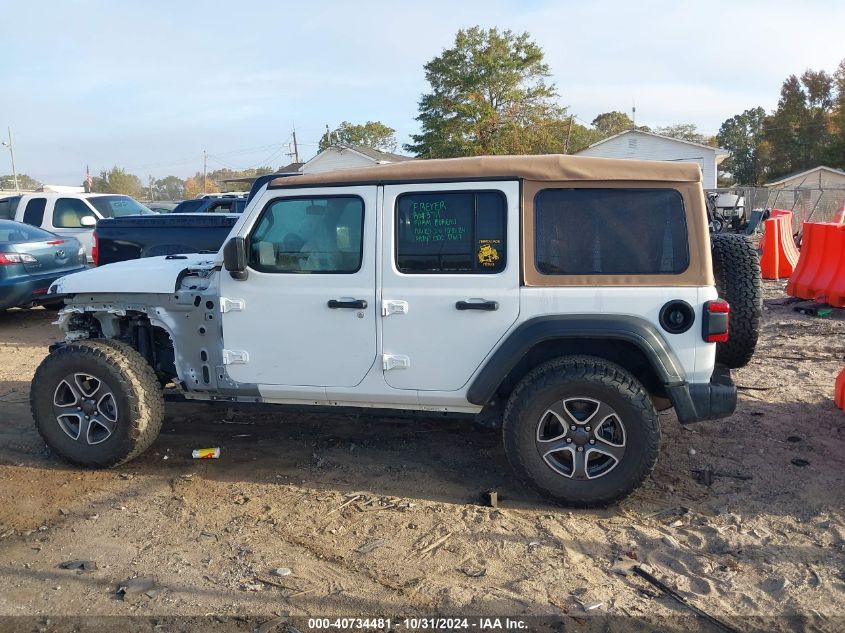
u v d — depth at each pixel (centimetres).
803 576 358
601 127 7306
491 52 3791
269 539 402
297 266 457
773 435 541
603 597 344
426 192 436
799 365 739
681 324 411
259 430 576
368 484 473
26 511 437
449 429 574
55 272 1000
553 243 424
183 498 453
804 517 417
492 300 426
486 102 3703
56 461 512
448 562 376
